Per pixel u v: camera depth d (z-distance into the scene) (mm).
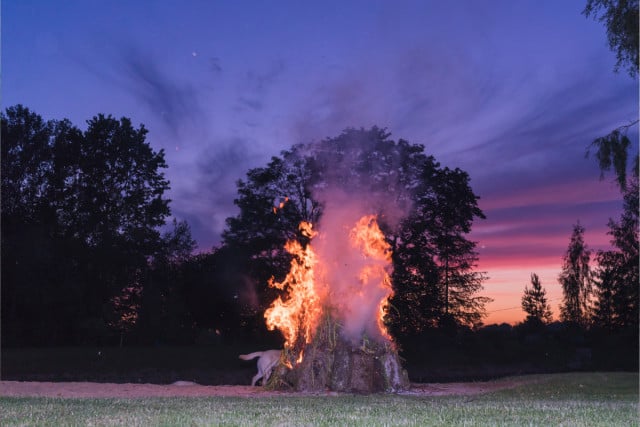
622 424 8523
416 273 43406
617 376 20547
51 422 8469
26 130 48312
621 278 56000
